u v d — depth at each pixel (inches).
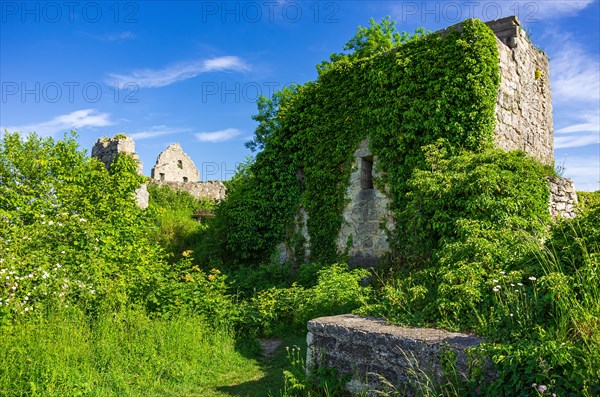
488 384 156.3
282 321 350.6
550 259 207.9
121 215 366.6
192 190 1185.4
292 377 207.0
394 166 447.2
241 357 273.7
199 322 284.0
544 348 146.9
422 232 380.2
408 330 198.4
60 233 296.2
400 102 442.9
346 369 203.2
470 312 203.6
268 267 514.9
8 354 192.2
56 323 227.0
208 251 584.4
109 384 205.3
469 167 367.2
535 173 387.9
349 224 480.1
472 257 242.7
